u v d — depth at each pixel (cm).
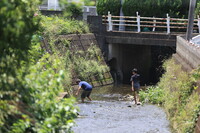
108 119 2191
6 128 881
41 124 948
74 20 3959
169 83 2689
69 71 3288
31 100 952
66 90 2931
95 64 3656
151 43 3850
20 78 900
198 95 1773
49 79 991
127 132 1920
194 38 3241
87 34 3859
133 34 3909
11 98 871
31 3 891
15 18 717
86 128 1964
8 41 781
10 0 741
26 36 845
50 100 988
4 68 846
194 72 1986
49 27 3347
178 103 2058
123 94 3234
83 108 2494
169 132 1916
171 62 3091
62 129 988
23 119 902
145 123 2116
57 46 3369
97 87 3600
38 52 1270
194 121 1627
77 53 3575
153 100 2800
